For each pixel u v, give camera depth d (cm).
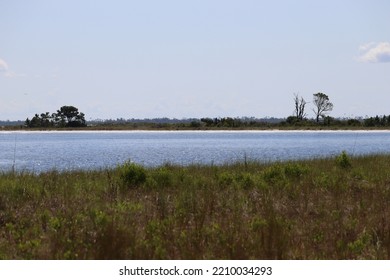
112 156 8606
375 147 10844
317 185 2909
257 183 2919
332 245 1644
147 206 2286
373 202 2370
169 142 14600
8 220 2081
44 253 1553
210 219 2006
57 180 3188
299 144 12481
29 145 13300
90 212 1997
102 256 1478
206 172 3719
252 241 1600
